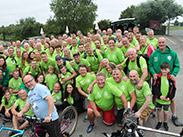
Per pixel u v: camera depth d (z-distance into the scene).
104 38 6.56
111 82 3.80
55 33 28.05
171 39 18.55
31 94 2.83
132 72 3.40
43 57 5.11
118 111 3.84
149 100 3.38
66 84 4.47
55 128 2.96
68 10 26.14
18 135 3.05
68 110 3.69
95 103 3.80
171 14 25.48
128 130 2.35
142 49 5.02
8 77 5.18
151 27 25.22
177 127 3.75
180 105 4.64
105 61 4.18
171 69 3.78
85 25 26.73
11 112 4.30
